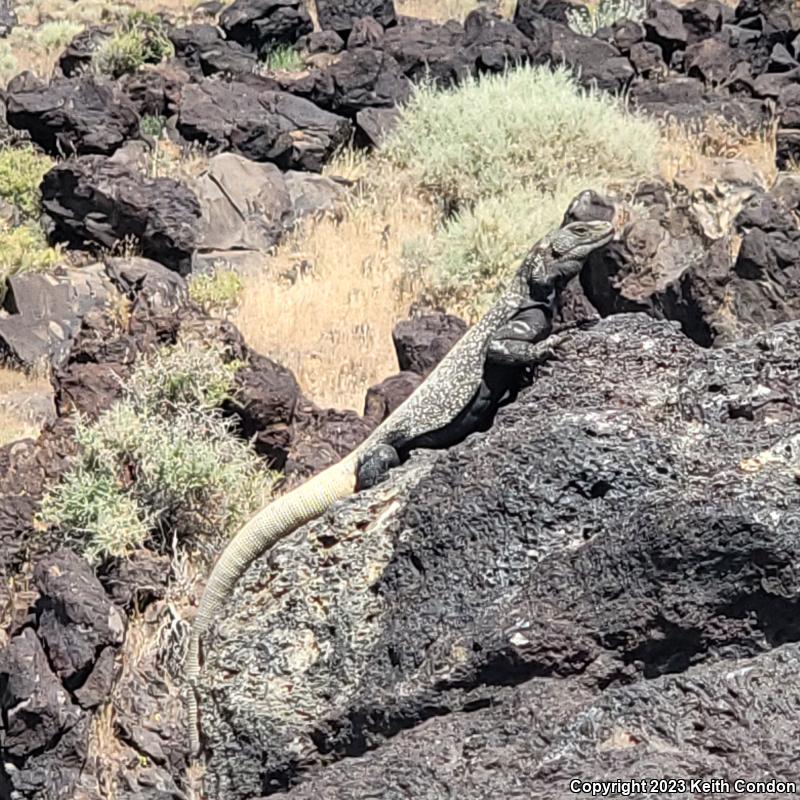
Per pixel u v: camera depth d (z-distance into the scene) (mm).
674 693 4254
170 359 11852
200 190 19234
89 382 12156
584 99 20594
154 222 18125
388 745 4562
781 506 4641
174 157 21266
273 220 19219
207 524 10922
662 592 4605
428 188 20000
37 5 34281
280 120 21922
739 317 11492
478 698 4633
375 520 5422
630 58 24734
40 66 29062
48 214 18969
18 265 17172
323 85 23141
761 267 11555
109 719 9133
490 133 19953
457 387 7055
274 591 5371
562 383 5891
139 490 10875
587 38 24859
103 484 10773
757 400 5418
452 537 5078
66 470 11188
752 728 4133
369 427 12172
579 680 4570
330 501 6902
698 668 4469
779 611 4531
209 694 5227
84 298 16750
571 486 5078
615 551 4719
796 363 5539
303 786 4457
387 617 5059
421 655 4848
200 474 10938
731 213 13219
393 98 23125
